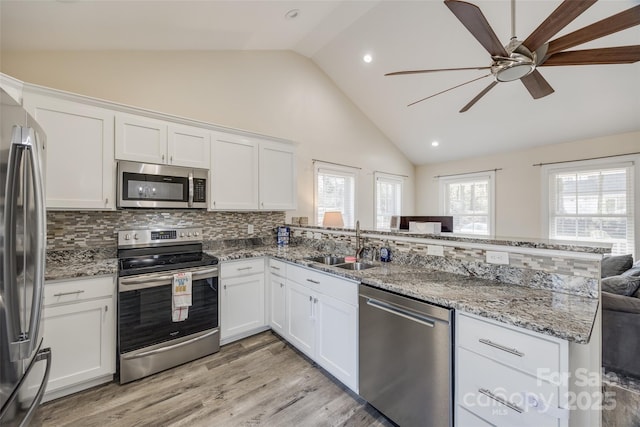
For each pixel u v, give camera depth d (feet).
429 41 11.59
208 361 7.80
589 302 4.31
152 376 7.08
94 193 7.16
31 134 3.79
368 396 5.79
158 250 9.02
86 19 6.71
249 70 11.94
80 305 6.31
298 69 13.83
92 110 7.14
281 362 7.77
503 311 3.95
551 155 15.31
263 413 5.82
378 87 14.93
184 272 7.63
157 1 6.68
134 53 9.11
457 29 10.80
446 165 19.89
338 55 13.71
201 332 7.97
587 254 4.51
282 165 11.04
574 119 13.11
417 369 4.88
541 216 15.65
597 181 13.93
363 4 10.50
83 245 7.89
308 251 9.86
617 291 7.79
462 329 4.33
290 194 11.28
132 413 5.80
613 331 7.45
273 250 10.16
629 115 12.12
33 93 6.39
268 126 12.58
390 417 5.36
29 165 3.83
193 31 8.79
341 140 15.97
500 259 5.53
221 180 9.39
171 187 8.30
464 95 13.73
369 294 5.74
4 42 6.98
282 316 8.79
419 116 16.10
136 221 8.74
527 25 9.75
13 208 3.56
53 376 5.99
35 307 3.88
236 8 8.07
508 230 16.99
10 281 3.51
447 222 12.65
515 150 16.65
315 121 14.60
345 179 16.51
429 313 4.66
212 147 9.19
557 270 4.86
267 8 8.62
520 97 12.84
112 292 6.74
